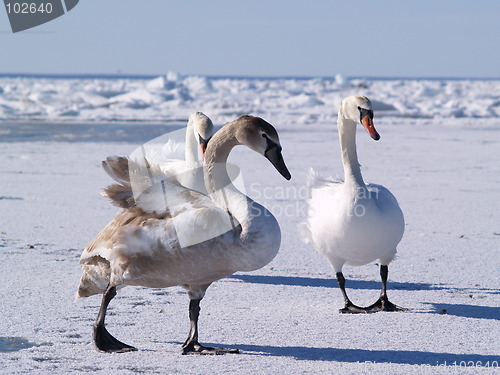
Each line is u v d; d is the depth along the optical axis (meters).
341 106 7.68
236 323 6.68
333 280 8.73
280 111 54.78
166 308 7.19
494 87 138.00
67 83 144.62
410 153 25.88
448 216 13.31
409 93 102.25
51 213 13.12
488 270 9.15
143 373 5.19
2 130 34.81
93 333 5.79
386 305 7.39
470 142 30.81
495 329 6.54
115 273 5.63
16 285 7.90
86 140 29.23
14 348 5.79
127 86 120.50
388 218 7.21
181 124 40.22
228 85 125.19
